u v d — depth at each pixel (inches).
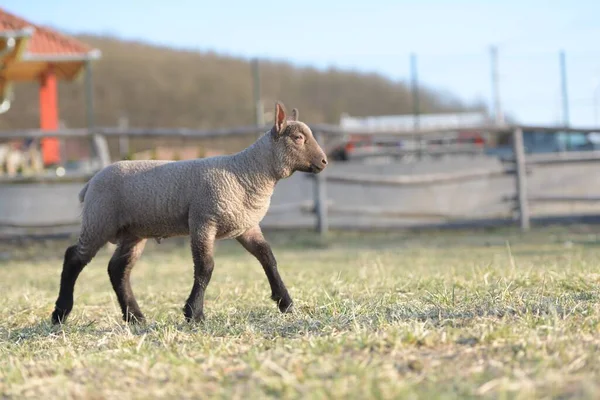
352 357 169.8
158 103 2263.8
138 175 249.4
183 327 229.6
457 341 179.0
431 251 497.4
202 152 797.9
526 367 153.7
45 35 827.4
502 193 676.1
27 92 2039.9
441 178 637.9
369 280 327.0
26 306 297.6
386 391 139.9
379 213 625.9
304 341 187.3
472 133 978.7
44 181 626.5
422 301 249.9
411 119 1085.8
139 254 267.9
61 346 214.5
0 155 737.0
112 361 183.2
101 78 2356.1
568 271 305.0
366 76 2486.5
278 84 2476.6
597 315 197.0
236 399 145.9
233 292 313.7
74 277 260.4
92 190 253.8
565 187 719.7
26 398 159.6
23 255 566.3
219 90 2402.8
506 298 237.0
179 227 249.0
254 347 188.9
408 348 175.2
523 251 470.9
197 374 166.1
